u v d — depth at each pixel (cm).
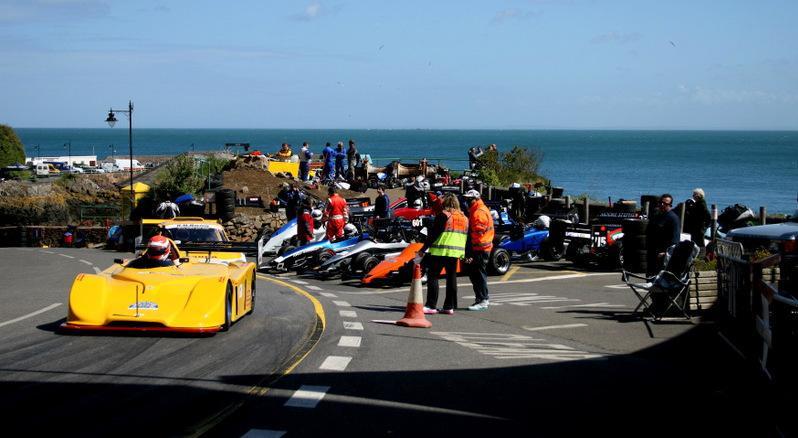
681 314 1287
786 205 4850
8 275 2139
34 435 608
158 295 1061
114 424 641
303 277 2033
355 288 1770
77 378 805
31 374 821
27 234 4141
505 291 1677
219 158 4959
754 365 902
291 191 2711
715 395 777
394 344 1038
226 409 694
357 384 800
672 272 1273
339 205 2214
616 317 1314
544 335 1144
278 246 2292
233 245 1595
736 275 1012
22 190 5262
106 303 1052
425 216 2086
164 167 4594
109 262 2641
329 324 1203
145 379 805
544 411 710
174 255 1242
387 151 17162
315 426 645
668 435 639
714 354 998
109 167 11281
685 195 5794
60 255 3030
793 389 666
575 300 1529
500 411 707
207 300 1061
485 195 3219
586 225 2161
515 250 2167
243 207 3347
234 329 1138
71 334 1059
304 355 947
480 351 1004
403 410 701
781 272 748
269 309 1373
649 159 14050
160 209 2894
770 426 665
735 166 11231
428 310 1352
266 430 630
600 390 797
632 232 1942
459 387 798
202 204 3125
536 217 2505
